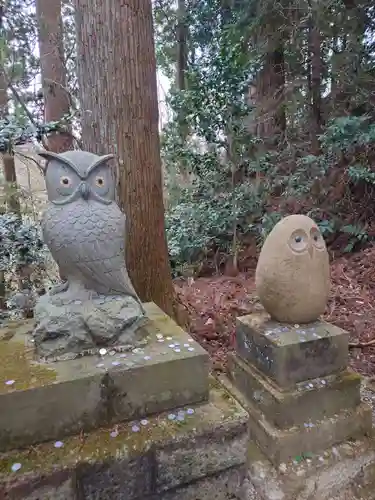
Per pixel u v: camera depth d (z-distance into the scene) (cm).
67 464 125
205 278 468
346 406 195
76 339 148
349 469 181
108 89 250
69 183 149
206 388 155
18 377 135
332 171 492
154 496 138
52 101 397
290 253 194
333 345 194
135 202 262
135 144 257
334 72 502
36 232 302
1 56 375
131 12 247
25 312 284
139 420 144
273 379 191
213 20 560
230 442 147
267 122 555
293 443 180
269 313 213
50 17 399
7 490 119
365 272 407
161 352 152
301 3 484
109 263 152
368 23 495
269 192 510
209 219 509
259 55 481
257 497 168
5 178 373
